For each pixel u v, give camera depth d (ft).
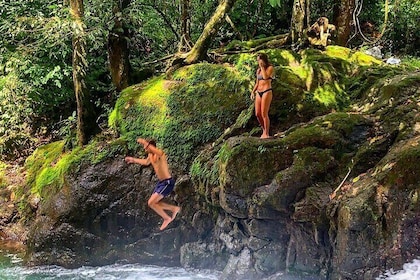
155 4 44.78
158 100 33.73
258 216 25.76
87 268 31.12
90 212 31.73
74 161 33.01
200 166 30.19
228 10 36.52
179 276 29.27
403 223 22.03
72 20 33.88
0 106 44.04
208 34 36.01
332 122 27.27
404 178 22.47
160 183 28.27
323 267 24.66
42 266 31.30
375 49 45.65
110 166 32.37
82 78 35.94
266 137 28.14
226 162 26.68
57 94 44.62
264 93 28.25
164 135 32.55
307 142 26.35
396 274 21.63
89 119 36.19
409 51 50.52
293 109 30.58
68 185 32.40
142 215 31.55
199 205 30.63
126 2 38.88
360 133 26.96
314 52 35.09
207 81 33.63
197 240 30.63
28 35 38.47
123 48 38.78
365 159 25.46
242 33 48.11
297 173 25.27
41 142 44.52
